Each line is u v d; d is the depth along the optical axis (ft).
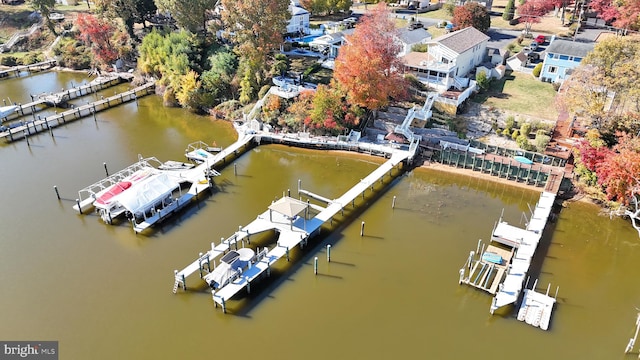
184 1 255.09
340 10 347.15
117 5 284.61
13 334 115.34
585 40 264.52
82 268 136.05
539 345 112.88
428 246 145.38
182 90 237.25
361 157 196.34
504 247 143.54
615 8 286.25
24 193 170.60
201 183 172.35
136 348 111.86
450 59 228.84
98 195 158.81
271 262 134.21
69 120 228.63
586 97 171.94
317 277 133.39
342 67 196.34
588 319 120.16
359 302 125.18
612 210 158.30
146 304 123.95
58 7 361.30
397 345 112.98
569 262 139.85
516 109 214.48
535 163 177.68
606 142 168.25
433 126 205.36
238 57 246.27
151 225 152.97
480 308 123.34
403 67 208.64
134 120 230.27
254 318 120.06
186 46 250.78
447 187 177.37
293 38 299.38
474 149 185.88
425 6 367.66
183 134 216.33
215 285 128.26
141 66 264.52
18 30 327.67
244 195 170.60
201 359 109.09
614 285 131.44
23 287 129.18
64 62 296.51
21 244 145.38
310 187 176.55
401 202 167.73
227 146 204.64
